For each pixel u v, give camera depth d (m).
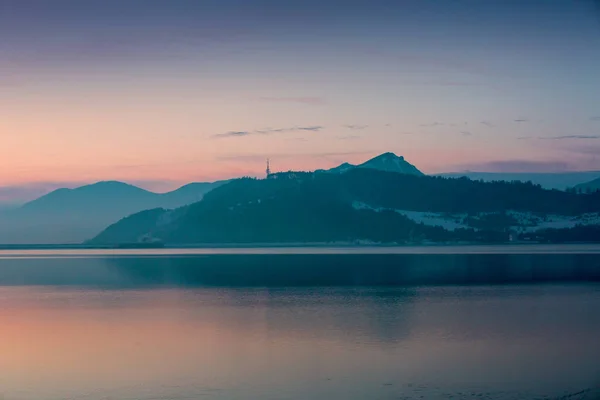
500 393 27.48
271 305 59.22
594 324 45.38
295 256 193.38
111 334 43.22
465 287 77.69
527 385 28.66
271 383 29.50
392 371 31.34
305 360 34.00
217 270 118.31
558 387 28.31
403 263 142.38
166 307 58.62
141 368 32.75
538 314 51.06
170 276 102.31
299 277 97.50
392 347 37.19
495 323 46.00
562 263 137.88
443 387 28.48
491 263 139.38
